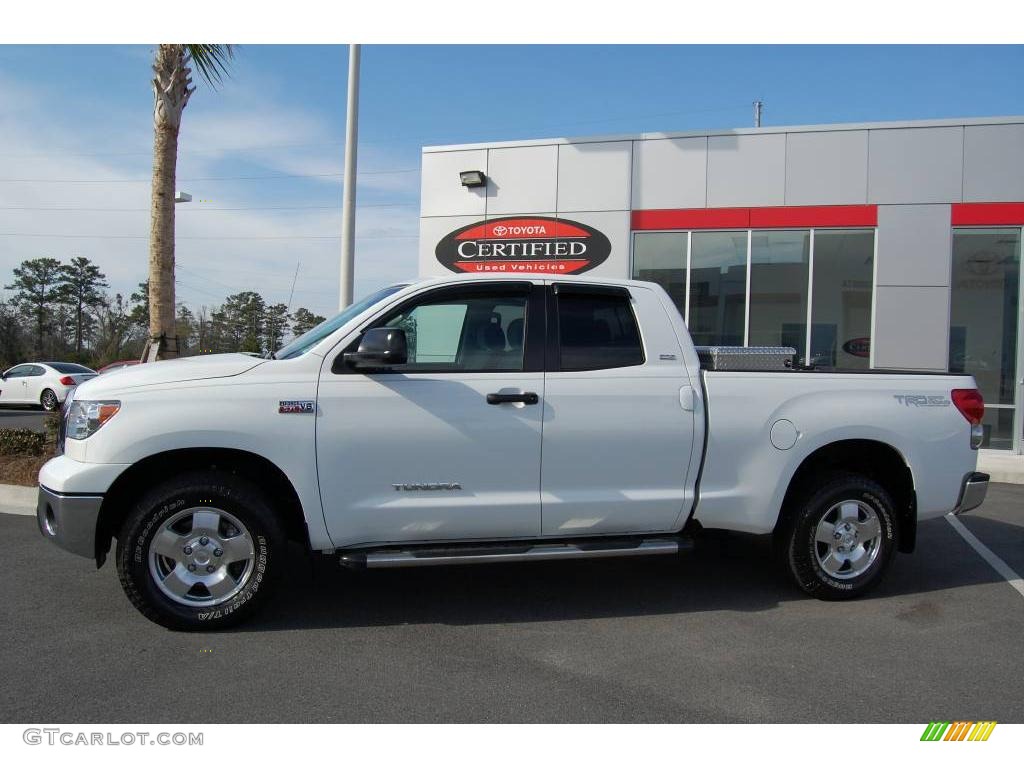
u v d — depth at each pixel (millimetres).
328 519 4102
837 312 12438
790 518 4727
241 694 3383
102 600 4590
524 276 4484
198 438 3926
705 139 12711
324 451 4055
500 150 13484
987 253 11930
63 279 55094
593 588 4980
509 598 4754
